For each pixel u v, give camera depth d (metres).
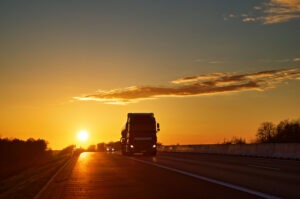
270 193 15.45
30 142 69.38
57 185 20.36
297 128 72.62
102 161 42.97
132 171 27.64
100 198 15.51
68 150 111.12
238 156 46.94
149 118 53.12
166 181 20.59
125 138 56.69
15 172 40.06
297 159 37.22
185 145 72.56
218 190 16.66
